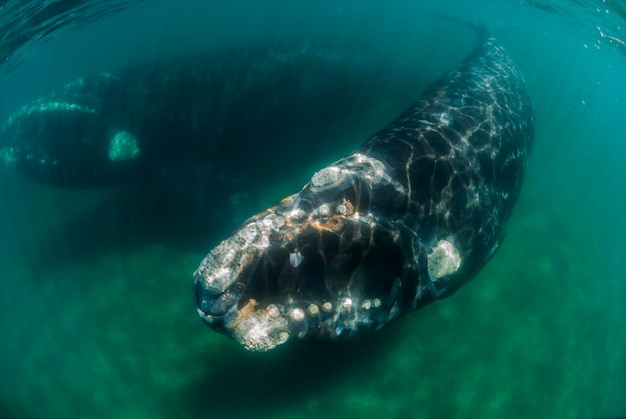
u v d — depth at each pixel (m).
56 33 17.28
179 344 7.16
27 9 12.73
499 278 8.23
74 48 27.08
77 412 6.34
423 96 7.19
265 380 6.38
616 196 12.11
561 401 6.55
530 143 8.28
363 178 4.59
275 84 10.03
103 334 7.49
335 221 4.16
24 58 17.50
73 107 9.60
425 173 5.18
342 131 11.20
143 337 7.35
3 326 7.93
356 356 6.61
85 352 7.25
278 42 10.57
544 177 11.99
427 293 5.00
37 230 10.25
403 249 4.55
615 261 9.51
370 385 6.36
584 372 6.97
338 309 4.09
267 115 10.07
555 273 8.61
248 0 39.25
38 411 6.42
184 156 10.02
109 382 6.73
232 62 9.90
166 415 6.21
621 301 8.55
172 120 9.64
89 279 8.59
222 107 9.73
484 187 6.00
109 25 24.67
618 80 30.98
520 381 6.67
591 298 8.31
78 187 10.23
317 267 3.96
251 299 3.72
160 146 9.82
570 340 7.38
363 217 4.35
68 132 9.52
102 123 9.59
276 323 3.78
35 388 6.78
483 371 6.68
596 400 6.67
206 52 10.34
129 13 23.52
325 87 10.59
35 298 8.45
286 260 3.82
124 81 9.87
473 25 14.84
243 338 3.70
